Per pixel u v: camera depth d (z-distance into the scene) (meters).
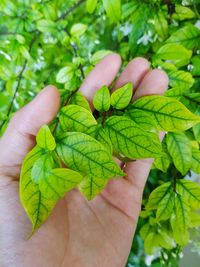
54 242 0.15
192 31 0.18
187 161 0.15
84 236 0.16
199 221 0.18
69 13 0.23
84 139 0.11
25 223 0.15
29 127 0.14
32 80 0.22
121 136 0.12
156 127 0.12
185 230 0.16
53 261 0.15
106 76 0.16
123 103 0.13
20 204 0.15
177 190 0.16
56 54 0.24
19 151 0.15
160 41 0.19
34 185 0.11
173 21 0.19
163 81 0.15
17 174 0.16
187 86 0.16
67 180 0.11
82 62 0.18
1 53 0.21
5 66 0.21
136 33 0.19
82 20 0.25
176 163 0.15
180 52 0.17
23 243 0.15
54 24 0.20
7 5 0.20
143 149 0.12
